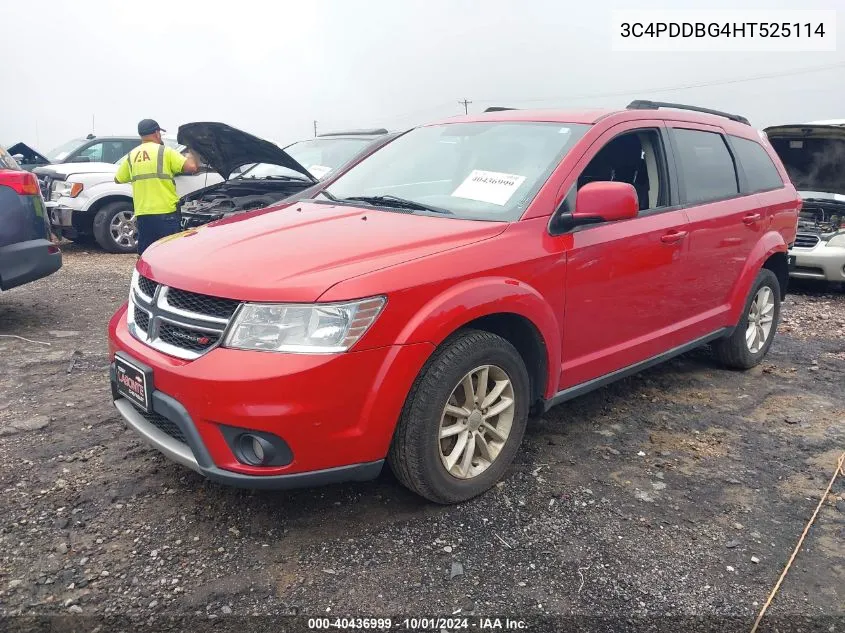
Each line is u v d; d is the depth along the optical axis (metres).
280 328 2.58
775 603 2.54
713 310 4.54
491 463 3.19
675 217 4.02
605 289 3.59
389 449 2.90
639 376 4.90
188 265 2.91
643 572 2.68
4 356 5.00
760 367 5.23
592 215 3.29
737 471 3.52
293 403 2.54
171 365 2.71
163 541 2.81
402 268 2.77
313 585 2.57
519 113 4.12
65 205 9.98
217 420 2.58
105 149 11.82
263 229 3.28
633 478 3.41
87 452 3.52
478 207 3.44
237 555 2.73
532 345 3.31
